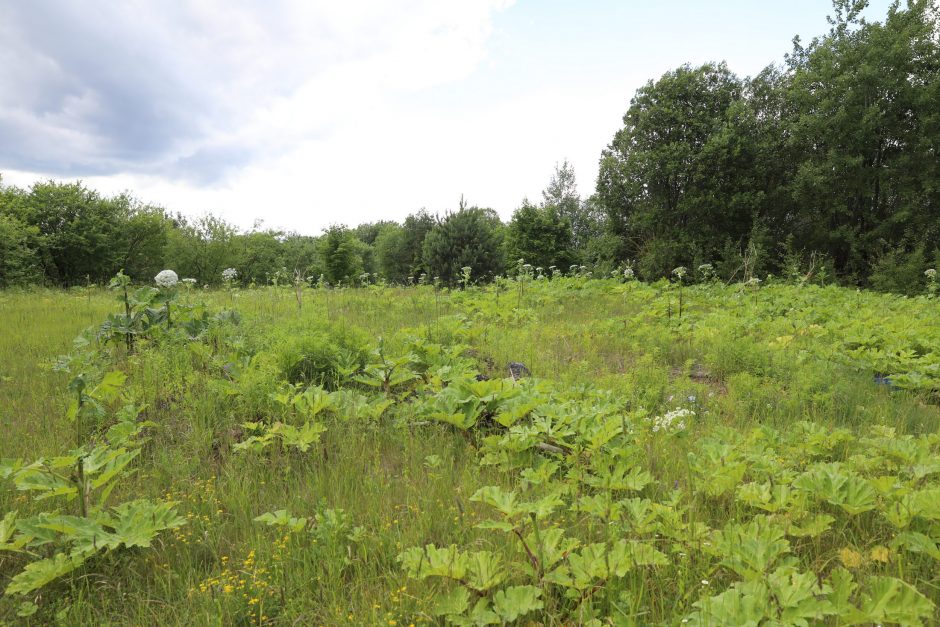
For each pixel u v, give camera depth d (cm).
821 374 579
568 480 349
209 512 321
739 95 2927
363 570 266
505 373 627
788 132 2673
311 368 585
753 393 540
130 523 283
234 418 460
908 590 203
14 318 962
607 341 822
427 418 459
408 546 281
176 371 509
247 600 244
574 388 520
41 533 268
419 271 3341
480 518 308
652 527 272
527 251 3312
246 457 388
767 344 757
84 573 265
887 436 380
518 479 355
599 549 247
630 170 2856
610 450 373
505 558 261
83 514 299
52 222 2673
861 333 815
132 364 563
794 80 2553
